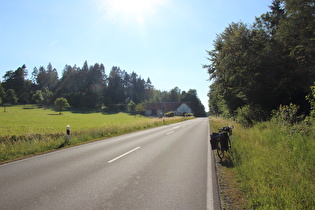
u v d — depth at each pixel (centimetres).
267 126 1167
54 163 704
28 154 888
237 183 488
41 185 485
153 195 425
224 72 2122
